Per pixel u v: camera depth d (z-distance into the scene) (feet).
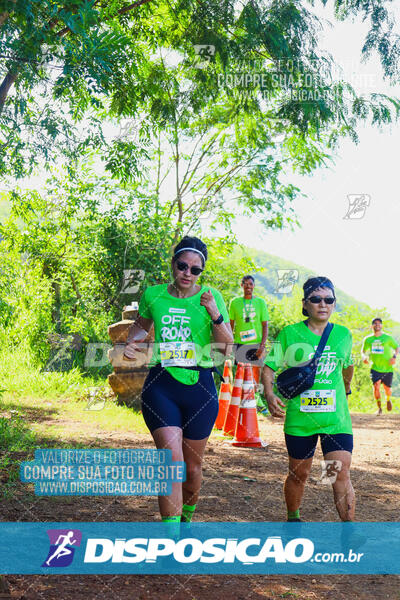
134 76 29.73
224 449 24.59
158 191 45.11
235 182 43.65
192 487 13.00
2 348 44.37
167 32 33.58
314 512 15.70
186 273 12.51
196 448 12.71
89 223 42.86
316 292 13.21
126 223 43.24
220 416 30.50
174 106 33.94
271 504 16.38
